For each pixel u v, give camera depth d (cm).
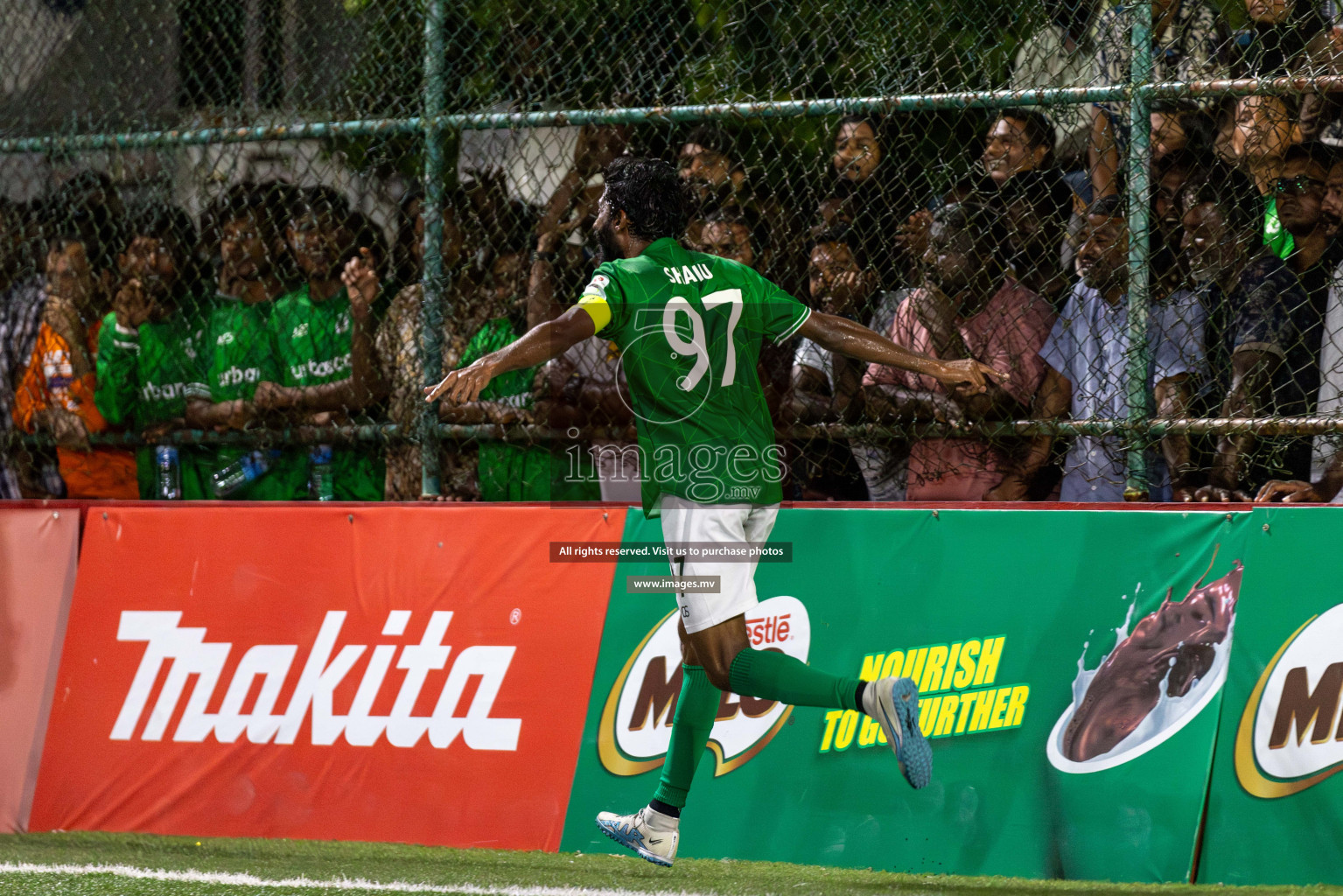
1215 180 1267
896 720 1051
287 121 1528
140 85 1598
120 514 1487
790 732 1288
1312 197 1247
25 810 1435
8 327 1617
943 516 1287
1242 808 1182
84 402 1590
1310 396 1265
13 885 1209
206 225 1574
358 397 1479
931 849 1238
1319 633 1185
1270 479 1291
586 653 1337
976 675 1255
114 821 1412
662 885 1198
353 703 1382
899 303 1369
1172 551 1231
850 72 1420
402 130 1420
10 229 1627
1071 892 1175
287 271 1563
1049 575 1255
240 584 1438
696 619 1114
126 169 1587
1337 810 1162
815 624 1298
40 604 1484
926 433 1310
